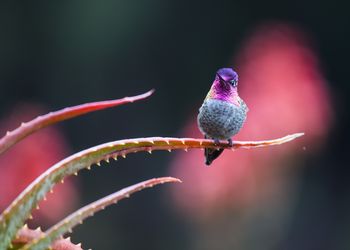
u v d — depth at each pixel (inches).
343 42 829.2
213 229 396.2
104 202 65.2
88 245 706.2
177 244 698.8
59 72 808.9
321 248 743.1
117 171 745.6
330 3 823.7
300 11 835.4
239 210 390.6
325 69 827.4
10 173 338.3
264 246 391.5
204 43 828.6
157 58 816.9
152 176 745.0
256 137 380.5
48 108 805.2
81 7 807.7
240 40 830.5
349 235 751.1
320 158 762.8
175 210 470.9
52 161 346.3
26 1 808.9
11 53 811.4
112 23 807.1
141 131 789.9
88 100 807.7
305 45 419.2
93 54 808.3
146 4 811.4
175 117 810.8
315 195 759.1
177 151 442.0
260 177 384.2
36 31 812.0
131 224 724.0
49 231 63.4
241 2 835.4
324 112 395.5
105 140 773.9
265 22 812.0
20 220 65.4
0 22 810.2
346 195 775.1
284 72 394.6
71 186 374.9
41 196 66.0
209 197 391.9
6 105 802.8
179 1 818.2
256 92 389.1
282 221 390.3
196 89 823.1
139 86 813.9
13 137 64.8
